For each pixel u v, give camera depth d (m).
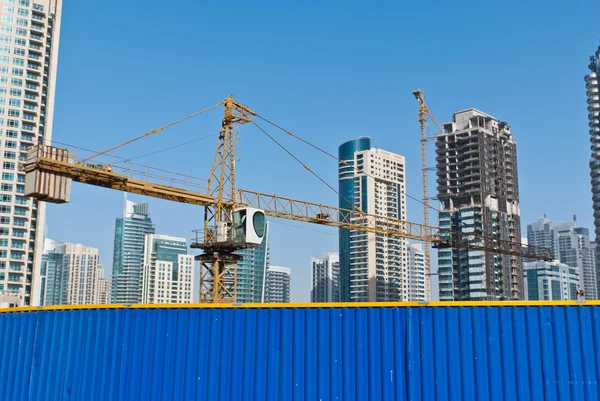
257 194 80.81
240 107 79.56
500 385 16.50
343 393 17.34
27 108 168.50
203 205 75.00
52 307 21.09
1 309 22.34
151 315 19.39
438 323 17.19
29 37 170.75
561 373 16.16
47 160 57.53
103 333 19.80
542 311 16.64
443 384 16.78
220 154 78.31
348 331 17.73
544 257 136.50
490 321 16.91
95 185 63.84
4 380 21.55
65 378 20.00
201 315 18.92
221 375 18.27
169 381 18.69
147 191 67.62
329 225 91.38
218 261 73.19
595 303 16.25
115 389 19.09
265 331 18.30
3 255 157.12
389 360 17.30
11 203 160.38
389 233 101.81
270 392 17.75
